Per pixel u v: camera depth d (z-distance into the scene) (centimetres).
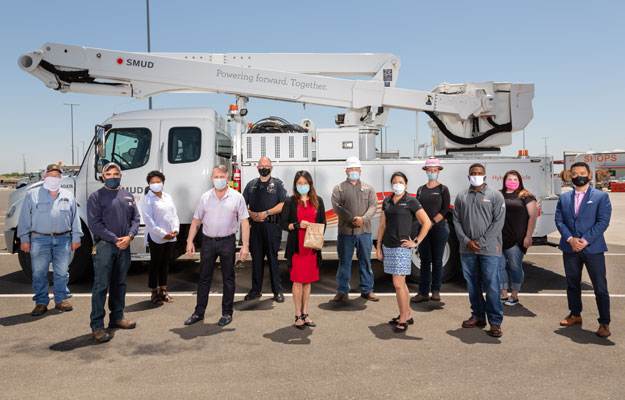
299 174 461
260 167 553
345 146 679
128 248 455
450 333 436
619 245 1029
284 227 458
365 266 570
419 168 675
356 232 554
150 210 535
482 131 771
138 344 408
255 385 320
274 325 464
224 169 468
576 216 439
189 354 382
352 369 348
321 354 380
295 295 455
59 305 520
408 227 443
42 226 500
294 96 747
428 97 755
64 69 700
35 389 315
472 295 454
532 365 354
